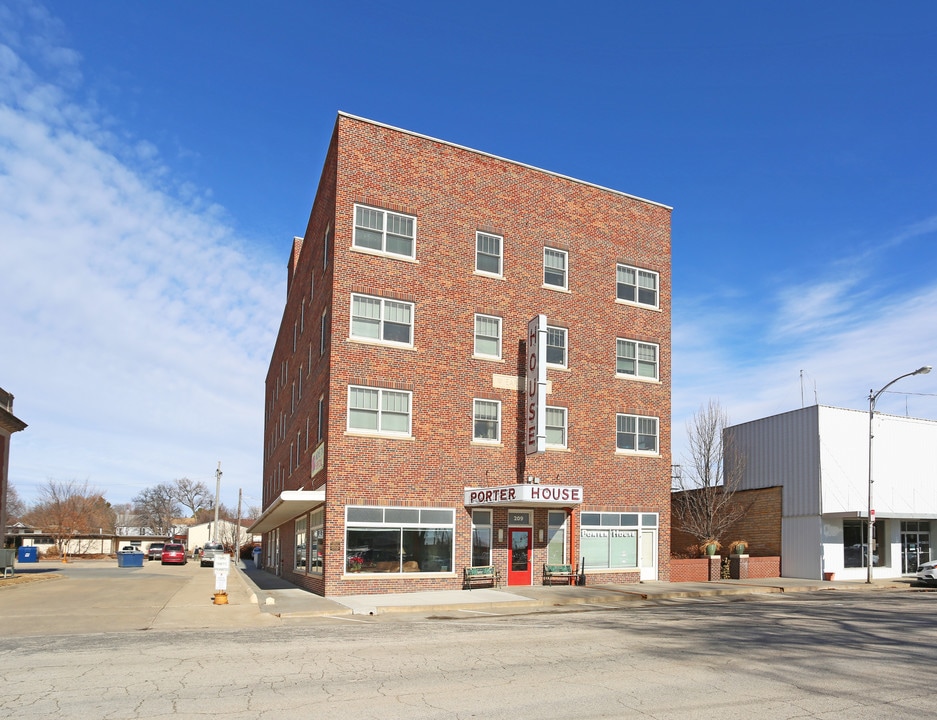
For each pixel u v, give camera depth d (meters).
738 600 23.55
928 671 10.95
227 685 9.95
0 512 40.09
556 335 29.16
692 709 8.66
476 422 26.95
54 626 16.97
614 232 31.11
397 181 26.62
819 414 33.22
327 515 23.95
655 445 30.83
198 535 106.88
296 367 37.38
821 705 8.88
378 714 8.41
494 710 8.59
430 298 26.62
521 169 29.20
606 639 14.23
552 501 25.05
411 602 21.55
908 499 35.06
